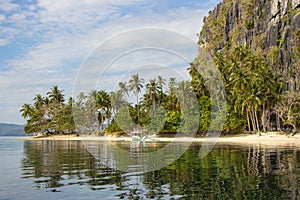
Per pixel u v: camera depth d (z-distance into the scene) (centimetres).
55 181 1434
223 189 1218
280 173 1559
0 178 1536
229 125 5622
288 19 8350
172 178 1459
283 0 8675
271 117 7012
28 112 9788
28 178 1529
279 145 3894
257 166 1819
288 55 7688
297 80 7162
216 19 12812
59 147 4225
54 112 8600
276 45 8556
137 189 1241
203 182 1357
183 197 1110
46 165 2039
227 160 2156
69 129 8031
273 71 7625
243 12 10725
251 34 9925
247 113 5925
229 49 10738
